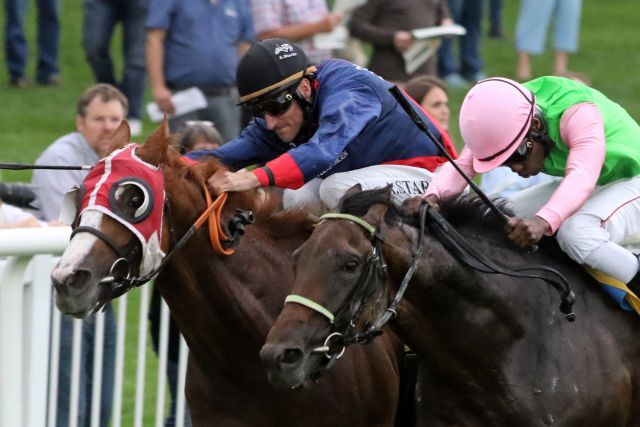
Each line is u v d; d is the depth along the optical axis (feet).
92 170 33.50
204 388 35.88
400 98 33.55
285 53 37.09
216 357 35.29
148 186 33.06
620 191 36.65
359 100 37.37
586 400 33.91
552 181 38.24
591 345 34.53
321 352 29.76
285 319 29.76
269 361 29.35
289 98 37.09
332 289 29.86
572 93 35.83
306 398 35.06
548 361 33.68
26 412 38.50
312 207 38.50
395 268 31.50
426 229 32.50
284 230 36.73
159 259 33.40
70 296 31.73
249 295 35.14
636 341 35.65
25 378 38.50
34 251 37.27
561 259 36.06
